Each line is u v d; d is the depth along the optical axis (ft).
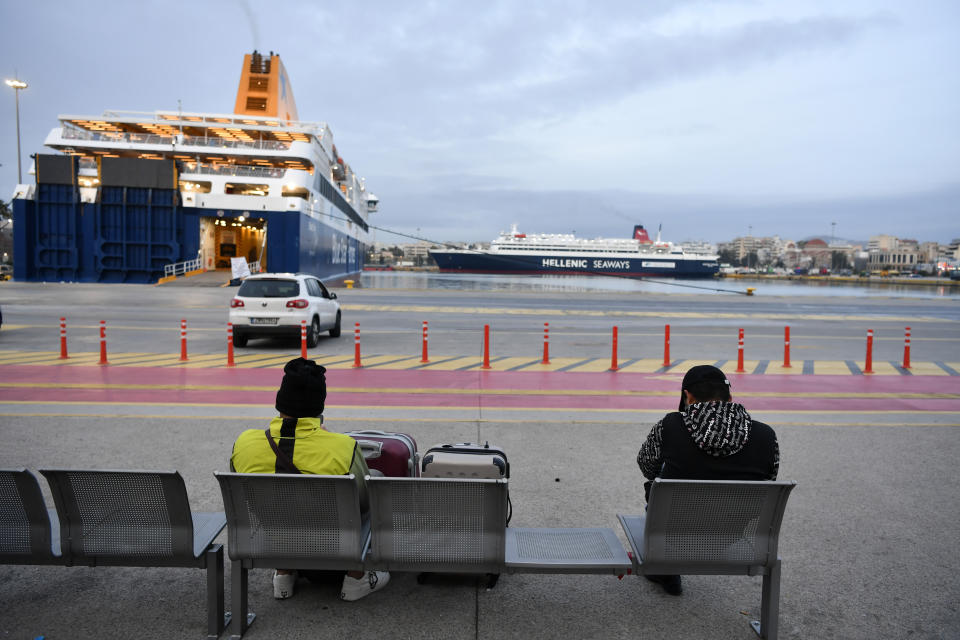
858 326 72.90
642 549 10.39
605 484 17.80
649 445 11.54
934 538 14.34
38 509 10.14
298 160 151.43
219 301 92.99
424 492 9.91
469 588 12.16
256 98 164.14
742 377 37.91
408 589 12.10
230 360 39.06
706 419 10.76
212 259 158.81
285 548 10.16
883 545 13.98
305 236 148.77
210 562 10.24
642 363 42.52
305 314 46.68
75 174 136.77
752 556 10.12
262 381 33.47
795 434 23.71
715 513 10.01
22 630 10.42
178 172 141.28
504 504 9.94
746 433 10.67
